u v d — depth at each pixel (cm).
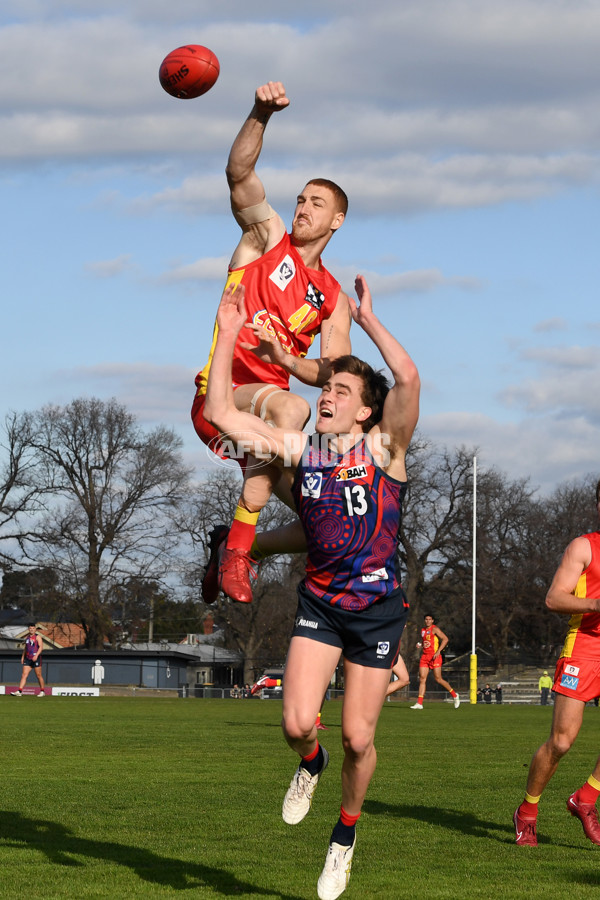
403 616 582
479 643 8588
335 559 562
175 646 9712
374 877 674
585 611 784
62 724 2141
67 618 7488
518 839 808
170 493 7269
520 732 2056
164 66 677
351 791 583
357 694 574
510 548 8381
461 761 1406
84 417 7188
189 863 705
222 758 1377
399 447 576
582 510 8519
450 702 5312
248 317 682
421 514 7581
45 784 1091
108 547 7250
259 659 7900
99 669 6838
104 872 671
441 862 730
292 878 663
